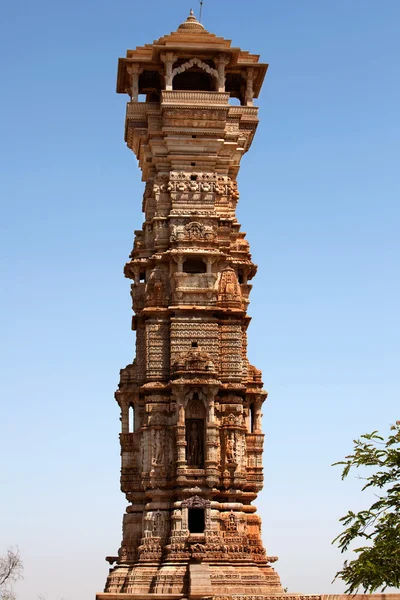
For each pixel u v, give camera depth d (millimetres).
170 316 93625
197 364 91188
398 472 49656
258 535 92625
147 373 92750
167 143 95938
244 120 99562
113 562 93375
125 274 98250
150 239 96812
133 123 97125
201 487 89562
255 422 95812
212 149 96188
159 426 91500
